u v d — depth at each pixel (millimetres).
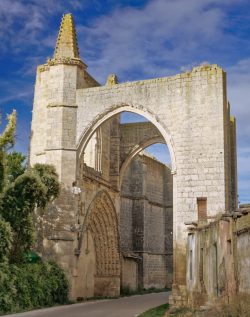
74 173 31047
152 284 51438
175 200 27609
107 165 39250
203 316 17109
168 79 29500
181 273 26312
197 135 28016
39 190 26000
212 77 28453
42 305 25828
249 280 15711
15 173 32594
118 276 38188
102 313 22609
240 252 16906
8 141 25672
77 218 31219
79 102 31938
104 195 37031
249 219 17375
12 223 25234
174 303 25781
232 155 36156
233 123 36719
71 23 34125
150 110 29594
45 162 31469
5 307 22188
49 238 29922
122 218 48719
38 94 34219
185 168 27781
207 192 27047
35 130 33594
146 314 22062
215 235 19250
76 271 30656
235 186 35125
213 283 19359
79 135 31469
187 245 25844
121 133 41375
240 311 15078
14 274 23750
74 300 29750
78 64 32688
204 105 28234
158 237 54594
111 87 31188
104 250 37750
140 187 51125
